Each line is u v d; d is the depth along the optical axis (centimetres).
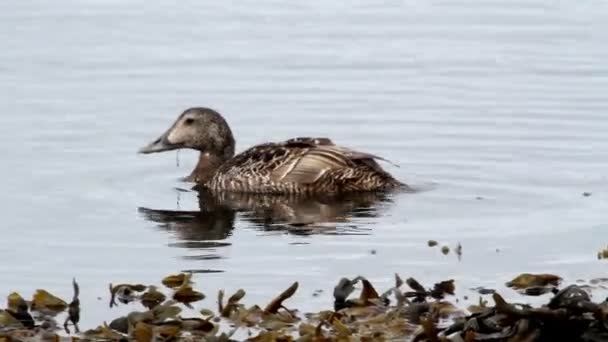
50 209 1631
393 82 2394
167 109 2198
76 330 1157
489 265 1368
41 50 2617
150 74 2448
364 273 1345
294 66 2528
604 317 1083
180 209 1667
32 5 3030
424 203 1667
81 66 2494
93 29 2822
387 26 2916
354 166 1750
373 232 1523
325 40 2766
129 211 1644
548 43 2720
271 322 1148
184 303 1238
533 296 1254
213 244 1478
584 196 1678
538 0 3194
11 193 1705
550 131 2030
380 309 1176
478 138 1997
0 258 1416
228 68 2509
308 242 1479
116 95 2284
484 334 1068
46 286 1311
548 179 1769
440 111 2167
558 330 1073
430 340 1053
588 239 1466
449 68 2503
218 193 1772
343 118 2144
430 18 3005
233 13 3038
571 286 1114
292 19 2980
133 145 1978
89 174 1817
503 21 2959
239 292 1191
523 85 2352
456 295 1258
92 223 1573
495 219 1572
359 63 2553
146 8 3059
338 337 1074
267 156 1788
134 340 1101
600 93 2281
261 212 1653
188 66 2519
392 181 1761
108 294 1276
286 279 1324
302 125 2108
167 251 1446
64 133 2023
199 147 1888
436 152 1928
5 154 1900
